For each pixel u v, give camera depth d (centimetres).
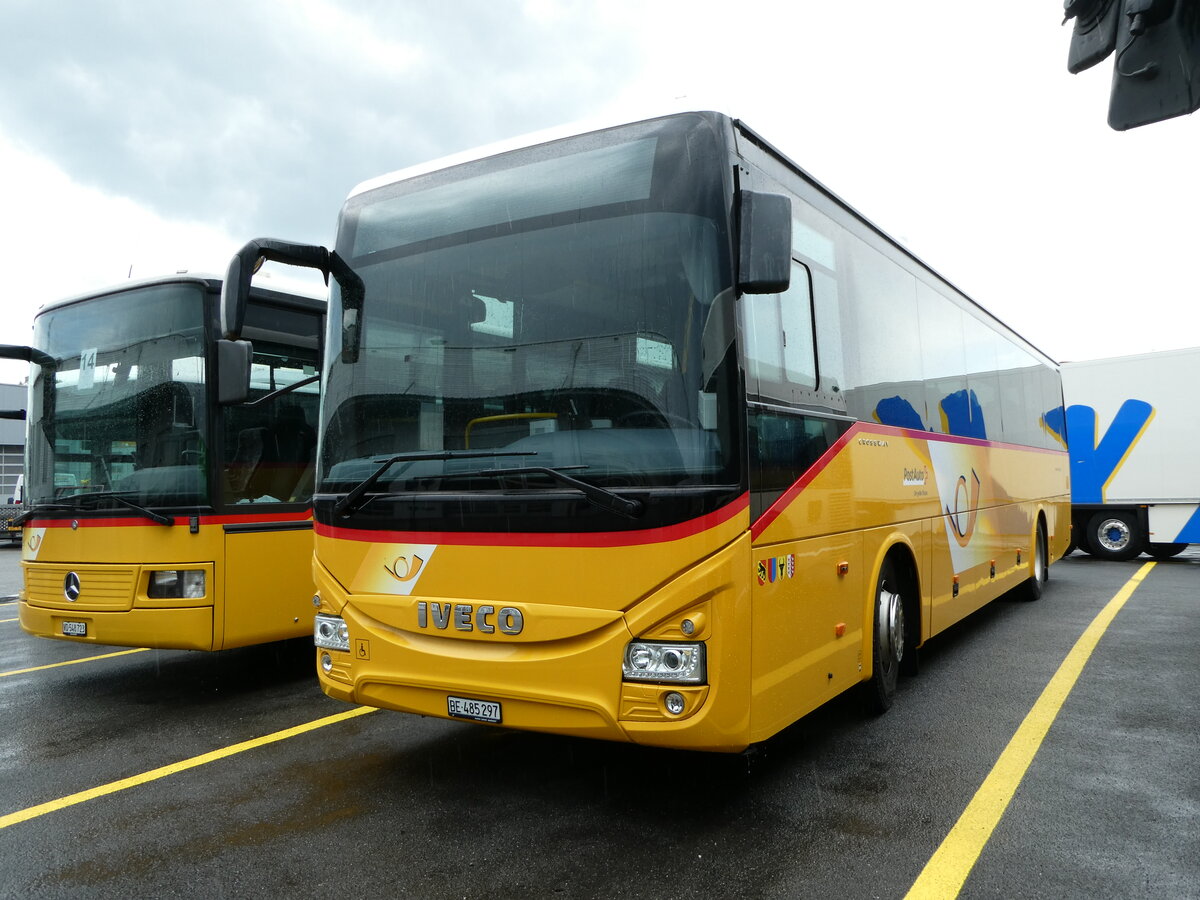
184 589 601
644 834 381
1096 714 552
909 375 617
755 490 376
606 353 379
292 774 468
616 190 396
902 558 587
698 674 350
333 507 436
